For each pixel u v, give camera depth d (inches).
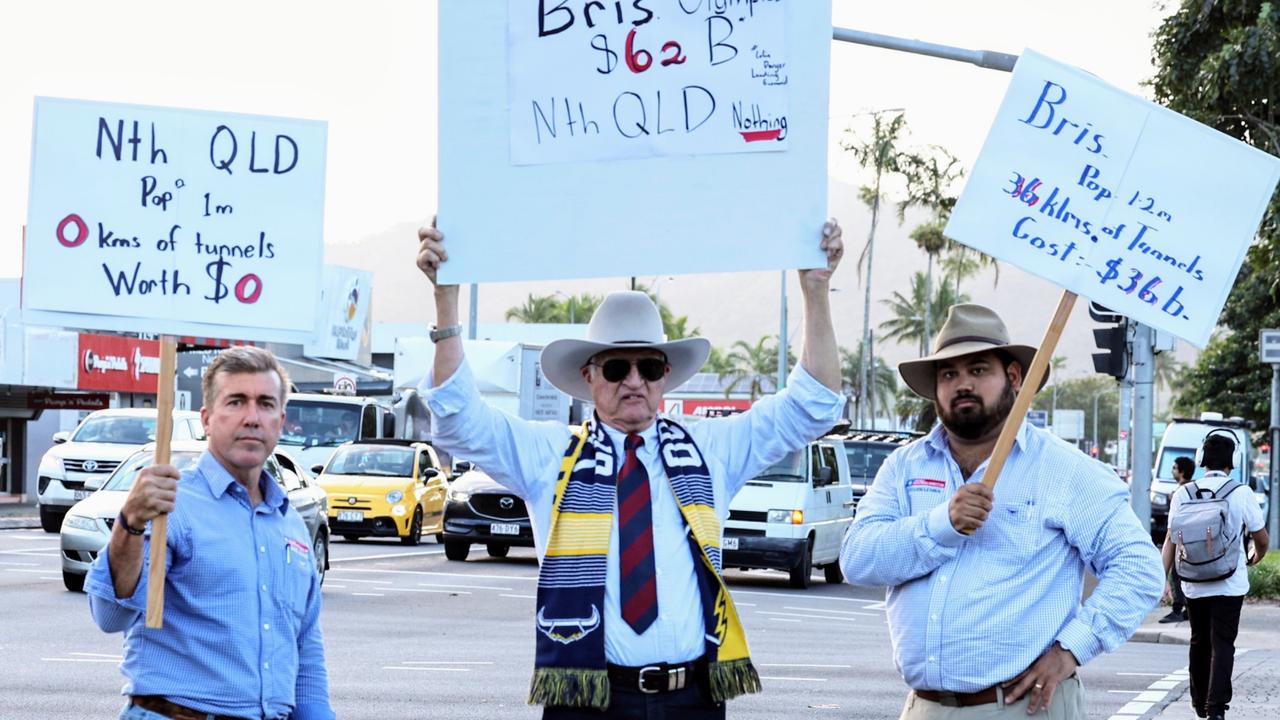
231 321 206.5
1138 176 214.7
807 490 893.8
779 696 467.5
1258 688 506.3
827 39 206.1
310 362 1844.2
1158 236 213.9
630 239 208.2
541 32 208.5
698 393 4451.3
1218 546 420.2
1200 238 213.5
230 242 207.2
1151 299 213.8
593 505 199.2
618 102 208.4
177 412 1170.6
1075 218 215.3
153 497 182.2
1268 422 2432.3
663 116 207.9
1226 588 422.3
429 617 660.7
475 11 209.2
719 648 198.5
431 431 205.5
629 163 208.2
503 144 209.3
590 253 208.5
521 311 4370.1
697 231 207.8
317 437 1278.3
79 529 687.1
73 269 204.2
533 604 729.0
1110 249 214.4
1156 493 1549.0
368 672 491.5
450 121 209.8
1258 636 684.7
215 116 207.5
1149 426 733.3
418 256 207.0
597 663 193.9
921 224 3408.0
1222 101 928.9
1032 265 215.6
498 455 203.9
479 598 749.3
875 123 2632.9
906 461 227.5
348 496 1120.8
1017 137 216.8
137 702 191.5
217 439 195.9
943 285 4089.6
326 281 1966.0
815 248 206.5
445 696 445.1
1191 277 213.3
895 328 4205.2
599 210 208.7
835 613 757.3
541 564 199.5
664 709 196.5
